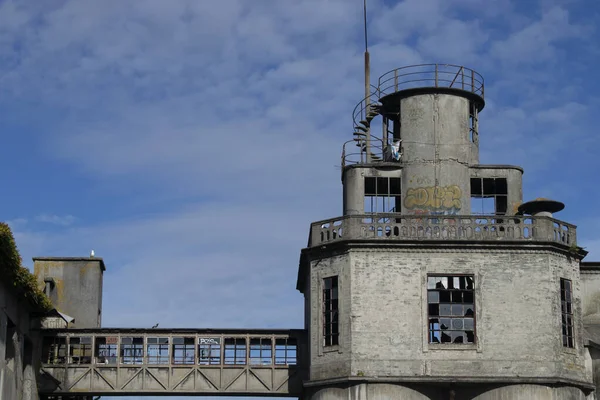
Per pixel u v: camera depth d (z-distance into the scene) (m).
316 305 49.19
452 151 53.19
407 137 53.66
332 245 48.78
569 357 47.81
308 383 48.38
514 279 48.00
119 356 52.00
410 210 52.47
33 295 48.72
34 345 51.88
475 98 54.62
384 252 48.31
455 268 48.06
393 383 46.78
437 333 47.56
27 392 50.53
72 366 51.81
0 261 44.59
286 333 52.25
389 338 47.25
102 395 51.50
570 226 49.56
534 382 46.53
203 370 51.72
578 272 49.69
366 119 55.31
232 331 52.28
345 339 47.53
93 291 59.16
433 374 46.78
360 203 52.84
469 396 47.53
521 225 48.50
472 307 47.78
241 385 51.56
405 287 47.84
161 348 52.19
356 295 47.75
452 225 48.41
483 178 53.47
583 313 52.56
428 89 53.84
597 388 48.97
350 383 46.78
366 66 57.84
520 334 47.34
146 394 51.50
